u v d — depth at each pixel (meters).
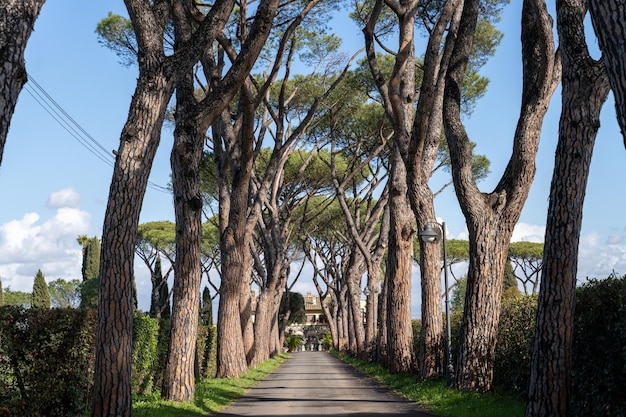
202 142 13.30
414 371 20.73
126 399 9.02
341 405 14.07
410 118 19.50
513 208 13.64
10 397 9.05
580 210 8.86
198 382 18.19
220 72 18.94
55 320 9.98
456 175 13.66
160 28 9.70
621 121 4.10
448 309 15.36
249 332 27.27
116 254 9.01
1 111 5.21
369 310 31.59
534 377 8.99
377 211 32.53
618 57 4.07
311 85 27.58
